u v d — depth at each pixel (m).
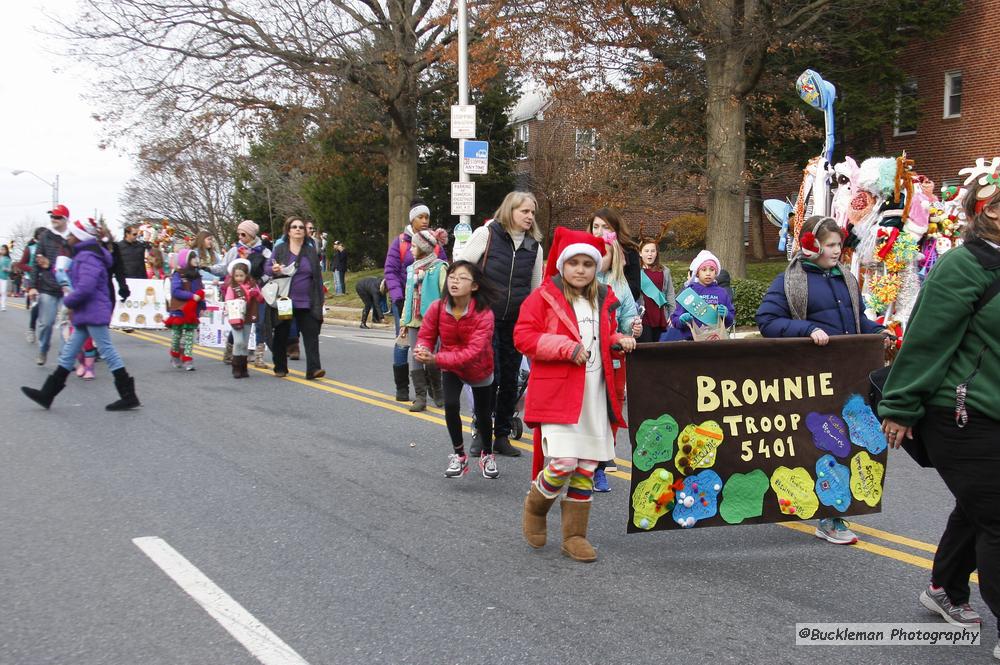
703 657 3.69
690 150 23.09
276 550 5.02
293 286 11.38
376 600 4.30
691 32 20.58
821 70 24.00
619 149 25.08
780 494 5.12
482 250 7.03
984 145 25.12
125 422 8.55
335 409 9.47
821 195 10.62
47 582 4.50
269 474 6.71
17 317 22.38
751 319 18.86
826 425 5.20
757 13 19.38
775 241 33.88
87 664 3.61
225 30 23.11
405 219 27.11
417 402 9.39
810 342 5.15
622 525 5.64
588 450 4.85
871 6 21.05
